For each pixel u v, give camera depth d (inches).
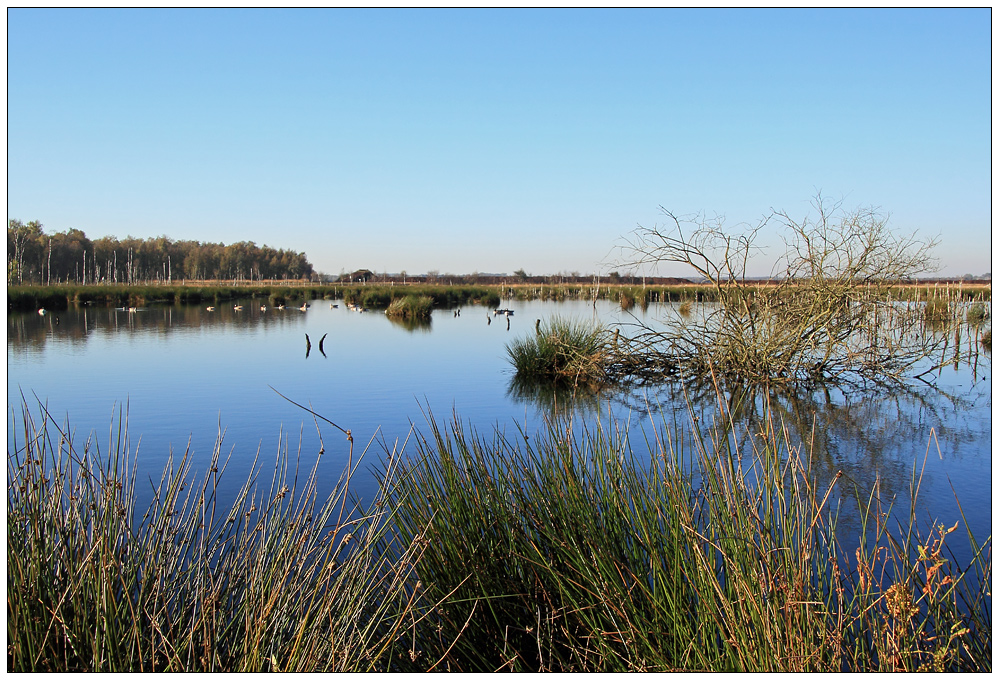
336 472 253.1
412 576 131.7
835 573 113.6
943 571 134.2
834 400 412.5
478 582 121.3
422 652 118.3
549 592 121.6
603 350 508.1
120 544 106.2
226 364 567.2
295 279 4069.9
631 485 125.5
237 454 284.2
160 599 104.1
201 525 110.1
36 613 91.9
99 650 91.7
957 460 273.4
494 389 458.0
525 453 162.2
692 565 108.3
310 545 115.9
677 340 523.2
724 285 464.1
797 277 458.9
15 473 106.3
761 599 97.0
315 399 417.4
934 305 631.2
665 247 461.4
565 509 125.6
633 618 110.2
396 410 385.7
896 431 327.3
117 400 406.9
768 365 454.3
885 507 211.5
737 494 108.0
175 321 1050.1
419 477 140.0
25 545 97.3
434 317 1202.0
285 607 101.9
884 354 484.7
